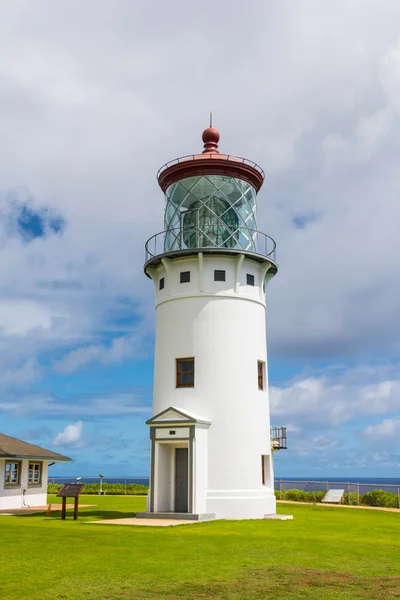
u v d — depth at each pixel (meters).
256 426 28.47
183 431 27.02
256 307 30.00
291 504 38.09
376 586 12.71
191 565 14.51
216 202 29.95
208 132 31.69
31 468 36.62
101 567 14.00
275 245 31.58
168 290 29.94
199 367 28.50
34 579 12.65
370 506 38.28
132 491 51.09
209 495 27.02
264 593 11.93
